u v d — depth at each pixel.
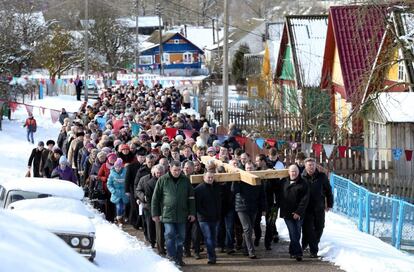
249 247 25.95
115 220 31.88
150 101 69.81
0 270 8.82
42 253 9.97
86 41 96.25
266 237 27.47
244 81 136.25
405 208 30.31
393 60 47.12
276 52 97.56
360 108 48.12
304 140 56.25
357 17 53.66
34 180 26.95
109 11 166.25
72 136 42.25
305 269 24.45
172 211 24.47
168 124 48.62
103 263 22.78
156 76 151.62
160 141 40.19
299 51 79.25
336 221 33.81
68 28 170.88
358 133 56.97
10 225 10.62
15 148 59.47
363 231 32.50
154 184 26.75
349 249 26.12
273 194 27.11
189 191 24.72
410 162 44.78
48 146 36.75
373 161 44.62
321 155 44.22
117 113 61.50
